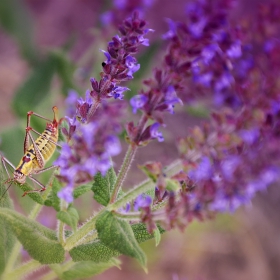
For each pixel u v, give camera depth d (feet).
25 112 2.72
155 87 1.73
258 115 1.66
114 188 1.82
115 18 2.58
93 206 2.90
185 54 1.69
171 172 1.76
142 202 1.83
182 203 1.74
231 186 1.70
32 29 3.37
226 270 3.33
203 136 1.71
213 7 1.66
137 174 3.25
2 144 2.52
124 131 2.12
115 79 1.81
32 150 1.92
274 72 1.65
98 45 2.91
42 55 3.41
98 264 2.04
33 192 1.90
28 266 1.98
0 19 3.29
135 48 1.79
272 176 1.68
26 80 2.81
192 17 1.67
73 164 1.73
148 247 3.11
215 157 1.71
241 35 1.69
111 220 1.82
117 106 1.69
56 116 1.93
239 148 1.71
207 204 1.73
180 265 3.23
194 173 1.74
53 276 2.09
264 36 1.70
